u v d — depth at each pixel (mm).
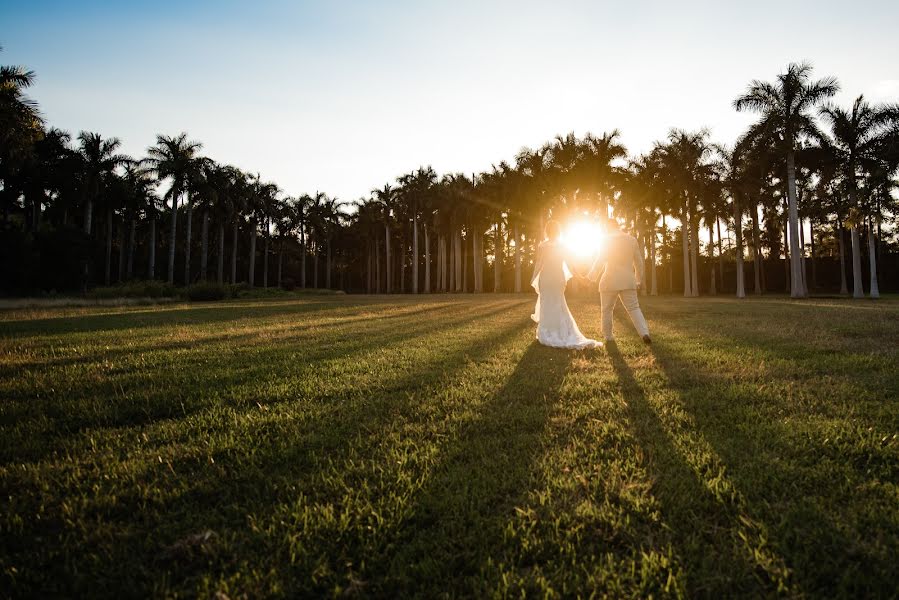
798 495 2295
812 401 3836
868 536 1936
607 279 7301
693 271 42469
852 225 32156
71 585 1756
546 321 7230
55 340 8469
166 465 2771
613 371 5223
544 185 44062
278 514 2188
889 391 4035
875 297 32375
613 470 2611
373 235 76562
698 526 2070
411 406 3893
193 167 49812
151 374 5203
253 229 63250
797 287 31141
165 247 66812
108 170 49000
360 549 1933
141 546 1982
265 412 3787
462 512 2221
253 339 8391
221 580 1721
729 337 7707
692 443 2977
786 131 30812
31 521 2189
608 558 1815
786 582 1701
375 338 8328
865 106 31078
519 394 4262
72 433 3375
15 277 39406
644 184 42156
